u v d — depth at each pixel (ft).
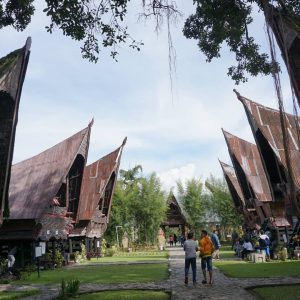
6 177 47.03
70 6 36.01
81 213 105.91
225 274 54.29
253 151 107.24
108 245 144.25
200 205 188.14
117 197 150.10
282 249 75.77
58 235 84.23
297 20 34.76
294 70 35.50
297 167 61.16
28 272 64.75
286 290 38.70
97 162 120.06
